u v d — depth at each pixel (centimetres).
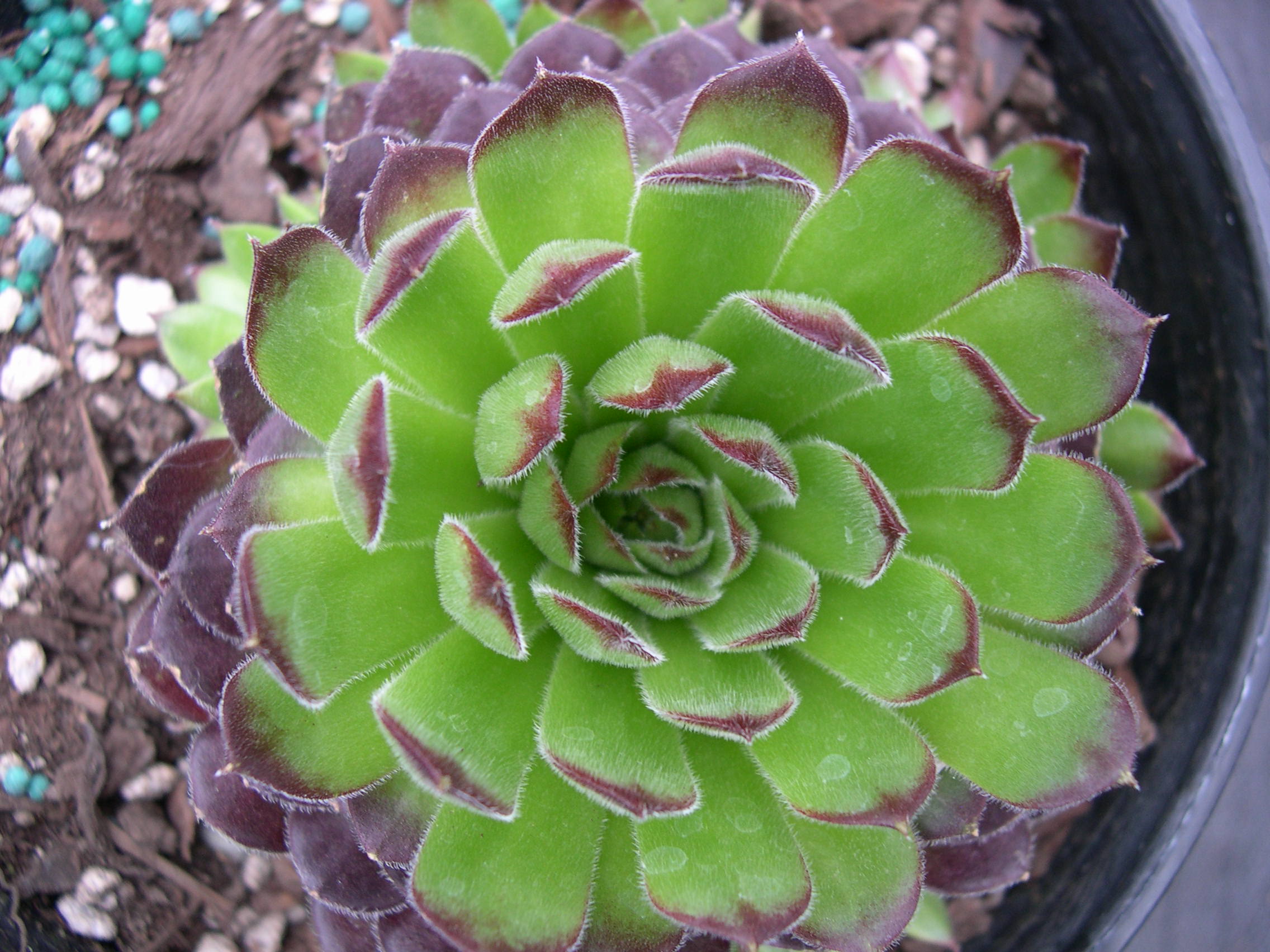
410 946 11
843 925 10
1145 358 10
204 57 15
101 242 14
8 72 14
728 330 10
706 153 9
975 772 10
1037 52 15
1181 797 13
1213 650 13
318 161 15
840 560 10
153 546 11
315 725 10
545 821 10
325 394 10
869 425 10
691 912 9
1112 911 12
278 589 9
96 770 13
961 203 10
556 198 10
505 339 10
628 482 10
